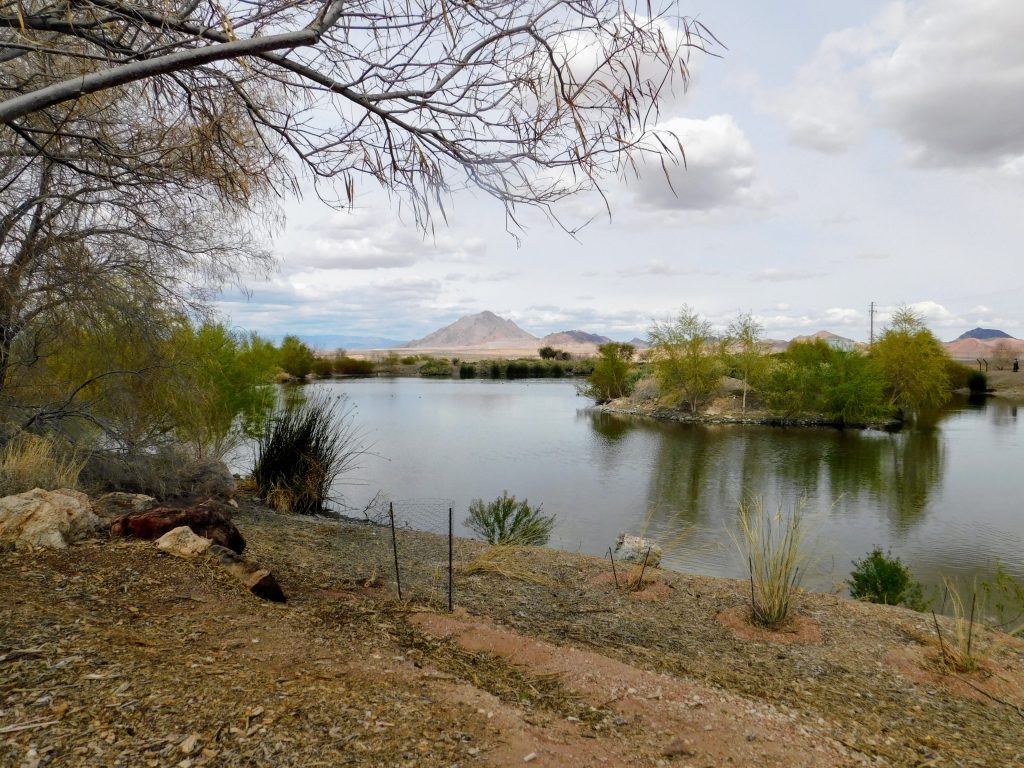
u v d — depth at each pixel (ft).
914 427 98.07
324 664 8.99
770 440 80.59
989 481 54.08
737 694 10.87
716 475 56.08
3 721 6.32
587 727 8.56
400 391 161.68
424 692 8.58
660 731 8.80
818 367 110.42
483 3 7.95
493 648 11.55
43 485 16.03
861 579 25.13
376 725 7.29
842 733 9.78
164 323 23.25
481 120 8.61
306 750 6.53
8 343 20.52
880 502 45.93
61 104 13.73
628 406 123.54
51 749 6.00
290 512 28.99
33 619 8.74
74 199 18.99
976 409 134.51
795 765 8.29
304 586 14.23
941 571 30.99
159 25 7.80
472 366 292.61
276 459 31.73
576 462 61.87
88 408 22.22
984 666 13.55
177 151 13.14
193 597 10.85
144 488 22.67
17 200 19.21
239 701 7.34
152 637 8.87
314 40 7.63
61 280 20.03
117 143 15.98
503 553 20.93
